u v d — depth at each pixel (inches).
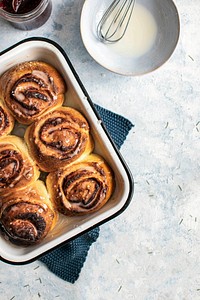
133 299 31.8
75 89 26.9
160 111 31.4
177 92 31.4
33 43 26.7
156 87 31.4
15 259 26.8
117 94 31.2
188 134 31.6
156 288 31.8
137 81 31.3
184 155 31.6
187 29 31.3
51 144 26.5
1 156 26.5
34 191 27.0
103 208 27.5
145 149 31.4
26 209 26.5
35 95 26.6
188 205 31.7
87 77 31.2
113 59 30.6
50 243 26.8
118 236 31.6
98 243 31.6
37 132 26.7
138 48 30.6
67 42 31.1
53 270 31.2
